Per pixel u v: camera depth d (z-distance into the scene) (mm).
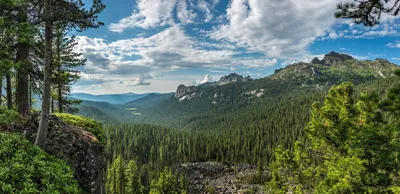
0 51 13992
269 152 108625
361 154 9867
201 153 122312
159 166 101062
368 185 9617
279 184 20547
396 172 8828
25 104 17250
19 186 8586
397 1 5980
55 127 14547
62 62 25516
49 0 12602
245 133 142375
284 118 157250
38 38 15898
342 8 6613
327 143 14008
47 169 10406
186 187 73375
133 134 154250
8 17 13477
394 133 8203
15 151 10820
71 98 28031
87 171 13891
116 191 56375
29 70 17375
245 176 87875
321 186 13047
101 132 19688
